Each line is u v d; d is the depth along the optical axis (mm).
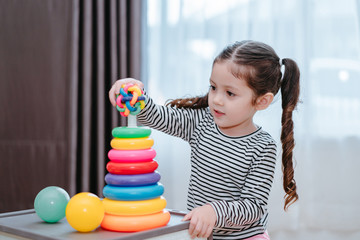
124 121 1867
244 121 1125
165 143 1997
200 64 1982
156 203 876
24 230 848
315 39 1970
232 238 1104
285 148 1182
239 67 1039
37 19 1869
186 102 1237
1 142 1921
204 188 1143
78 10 1805
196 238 925
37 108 1876
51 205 899
